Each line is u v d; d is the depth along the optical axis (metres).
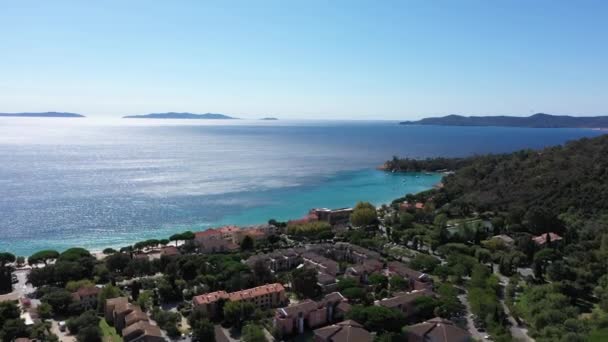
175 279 169.88
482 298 145.75
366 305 145.50
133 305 143.88
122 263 187.75
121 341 128.75
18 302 151.25
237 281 164.00
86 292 153.62
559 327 128.12
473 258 195.25
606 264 177.62
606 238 199.75
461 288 171.62
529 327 136.50
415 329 125.62
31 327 130.50
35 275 171.25
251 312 142.75
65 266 175.75
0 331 125.56
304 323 140.00
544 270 182.62
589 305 152.88
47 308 144.88
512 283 169.00
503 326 135.38
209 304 146.12
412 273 174.75
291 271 185.62
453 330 122.94
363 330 123.44
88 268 182.12
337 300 149.00
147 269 185.38
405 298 148.50
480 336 132.25
